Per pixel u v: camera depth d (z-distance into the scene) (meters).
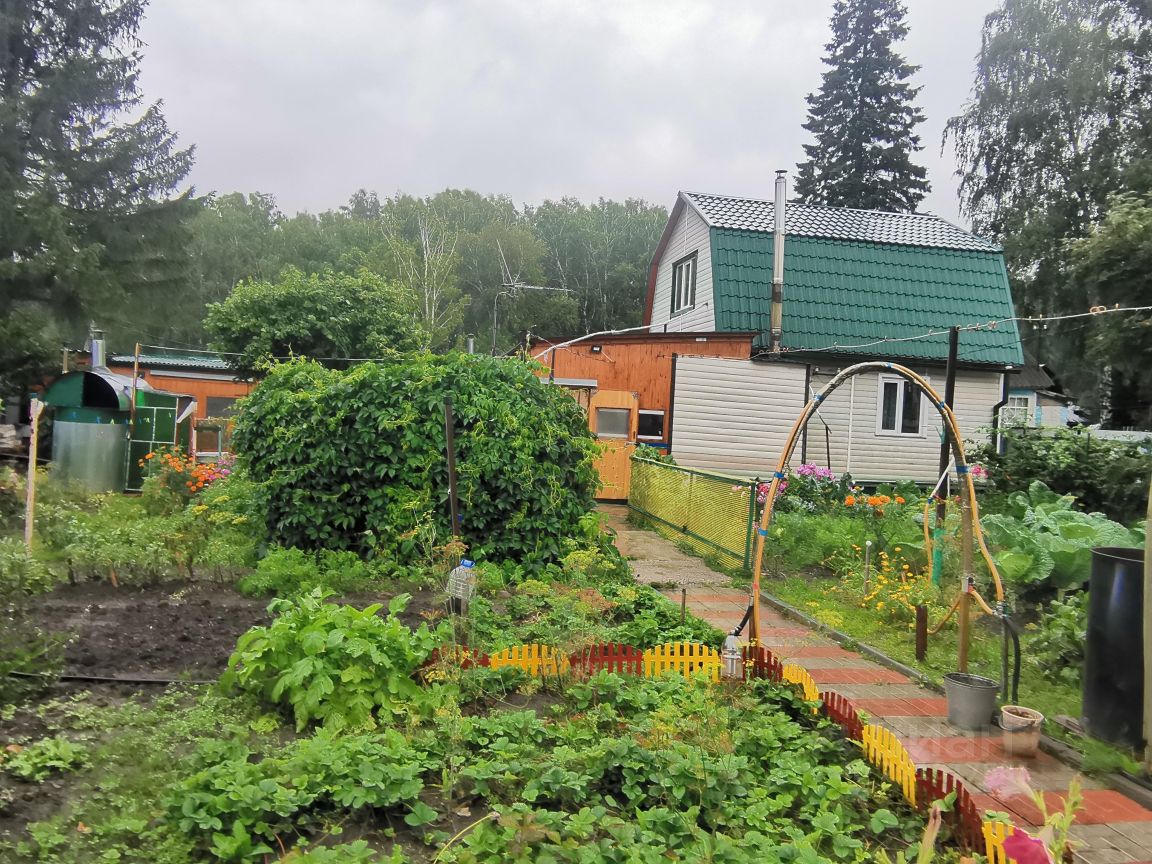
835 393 17.66
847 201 40.16
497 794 3.93
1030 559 8.27
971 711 5.49
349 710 4.56
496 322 51.50
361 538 8.84
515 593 8.02
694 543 11.99
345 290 21.89
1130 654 4.96
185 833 3.37
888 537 10.42
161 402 16.36
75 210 25.41
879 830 3.70
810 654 7.16
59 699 4.75
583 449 9.59
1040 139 28.72
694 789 3.92
